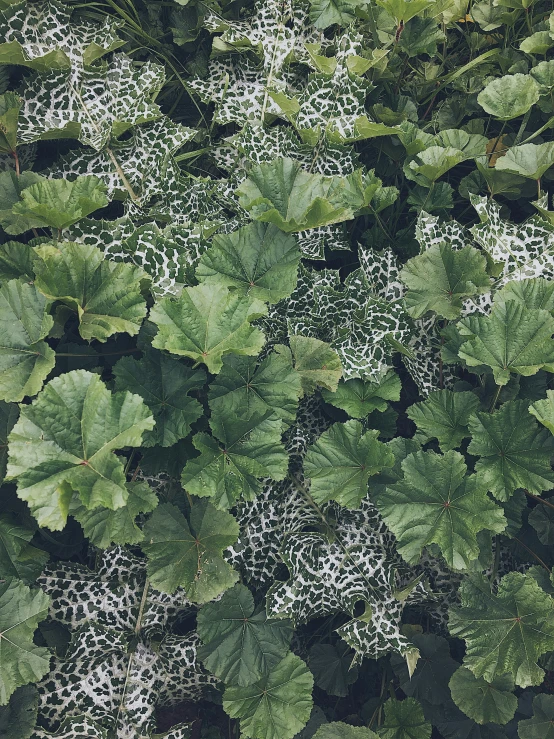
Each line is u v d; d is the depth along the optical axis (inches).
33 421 18.9
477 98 28.1
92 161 25.7
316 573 23.9
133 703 22.9
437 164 26.0
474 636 22.5
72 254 21.0
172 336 20.8
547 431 22.4
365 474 22.7
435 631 26.8
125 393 19.3
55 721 22.3
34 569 21.5
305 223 22.9
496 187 27.7
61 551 23.8
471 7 29.8
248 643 22.7
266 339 24.4
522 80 27.1
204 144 27.9
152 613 23.4
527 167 26.4
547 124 27.6
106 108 26.0
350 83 26.8
